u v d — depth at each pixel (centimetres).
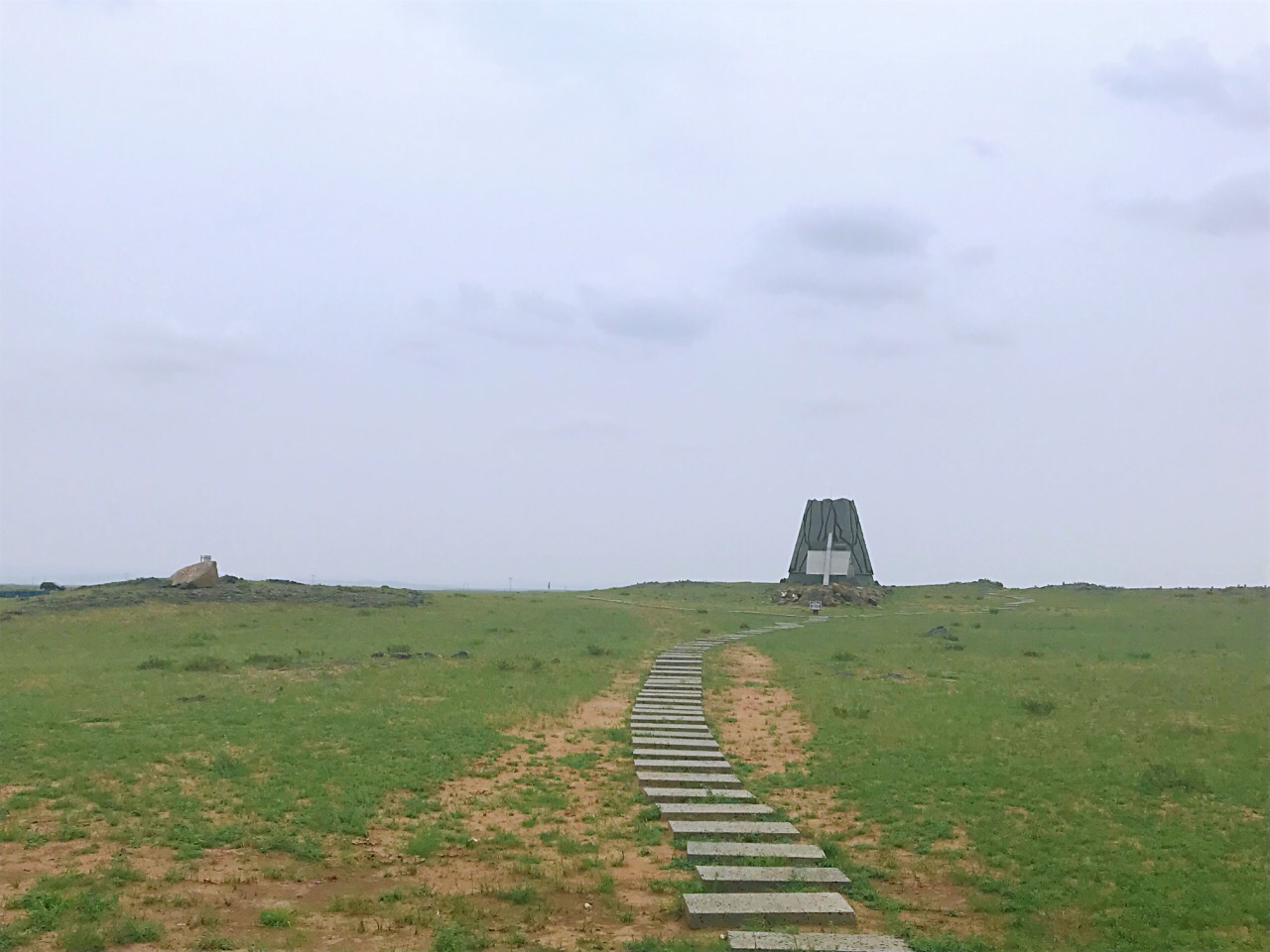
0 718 1587
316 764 1360
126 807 1115
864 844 1089
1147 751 1479
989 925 854
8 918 783
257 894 884
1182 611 4550
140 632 3147
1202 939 816
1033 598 5666
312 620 3659
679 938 805
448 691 2030
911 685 2209
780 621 4469
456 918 839
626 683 2347
